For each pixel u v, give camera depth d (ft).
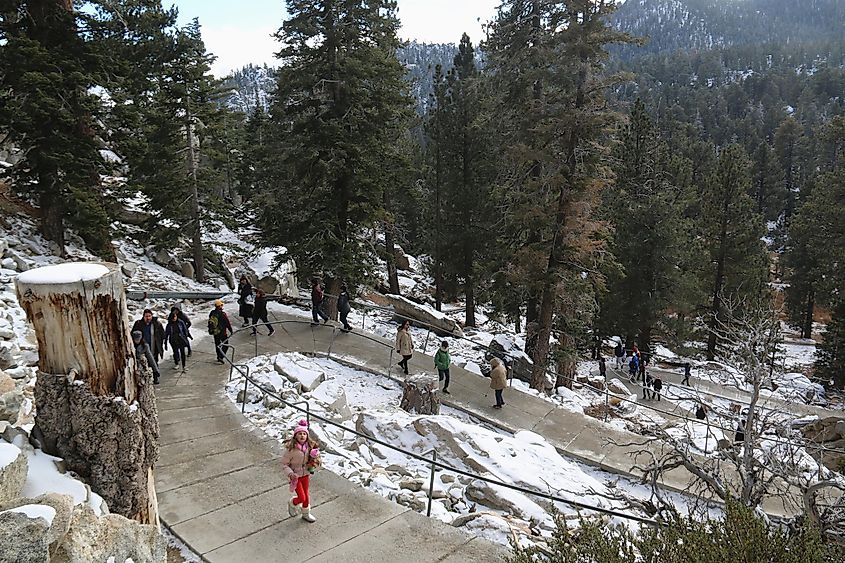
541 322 67.51
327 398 46.09
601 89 63.57
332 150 66.85
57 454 16.84
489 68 74.69
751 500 26.84
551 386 71.77
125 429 17.06
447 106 99.71
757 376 29.81
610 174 67.21
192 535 24.71
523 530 26.66
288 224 72.69
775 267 173.27
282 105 72.02
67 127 58.90
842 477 32.14
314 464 25.90
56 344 16.37
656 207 94.73
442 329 83.46
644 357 96.48
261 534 24.97
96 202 60.49
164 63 80.89
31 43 54.49
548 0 63.31
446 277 104.99
